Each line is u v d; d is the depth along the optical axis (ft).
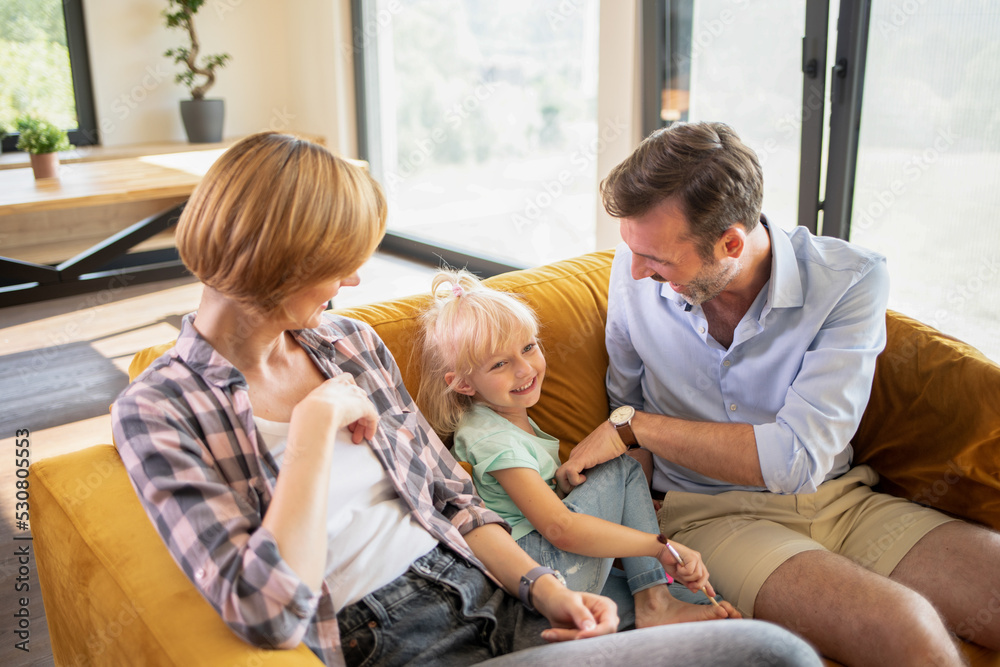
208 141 17.02
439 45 14.17
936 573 4.11
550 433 5.09
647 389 5.26
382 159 16.69
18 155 15.37
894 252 7.84
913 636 3.55
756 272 4.57
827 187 8.07
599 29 10.10
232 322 3.32
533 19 12.14
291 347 3.75
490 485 4.42
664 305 4.95
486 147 13.75
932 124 7.19
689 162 4.08
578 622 3.41
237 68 17.83
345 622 3.26
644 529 4.61
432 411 4.67
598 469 4.70
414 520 3.69
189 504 2.88
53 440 8.76
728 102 8.91
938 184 7.30
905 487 4.88
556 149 12.39
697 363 4.91
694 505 4.90
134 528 3.38
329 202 3.00
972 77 6.82
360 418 3.55
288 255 2.96
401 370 4.66
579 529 4.12
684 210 4.11
